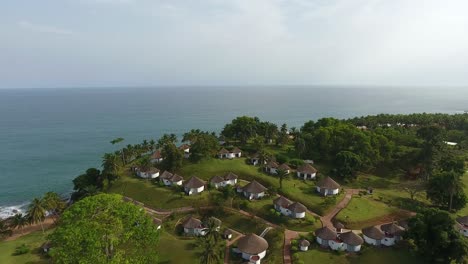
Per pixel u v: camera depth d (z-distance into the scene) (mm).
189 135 142875
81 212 51062
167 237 78062
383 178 115188
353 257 68062
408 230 68625
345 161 110375
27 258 71938
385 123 189250
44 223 99188
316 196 96438
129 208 54219
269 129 148375
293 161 119812
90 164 175000
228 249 73938
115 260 47375
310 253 69375
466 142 142500
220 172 112312
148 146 143250
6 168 166000
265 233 78875
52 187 140875
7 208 119000
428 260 64188
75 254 45469
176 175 107000
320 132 129375
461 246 59969
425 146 111750
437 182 89188
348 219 82562
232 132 146375
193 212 90500
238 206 91250
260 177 108750
